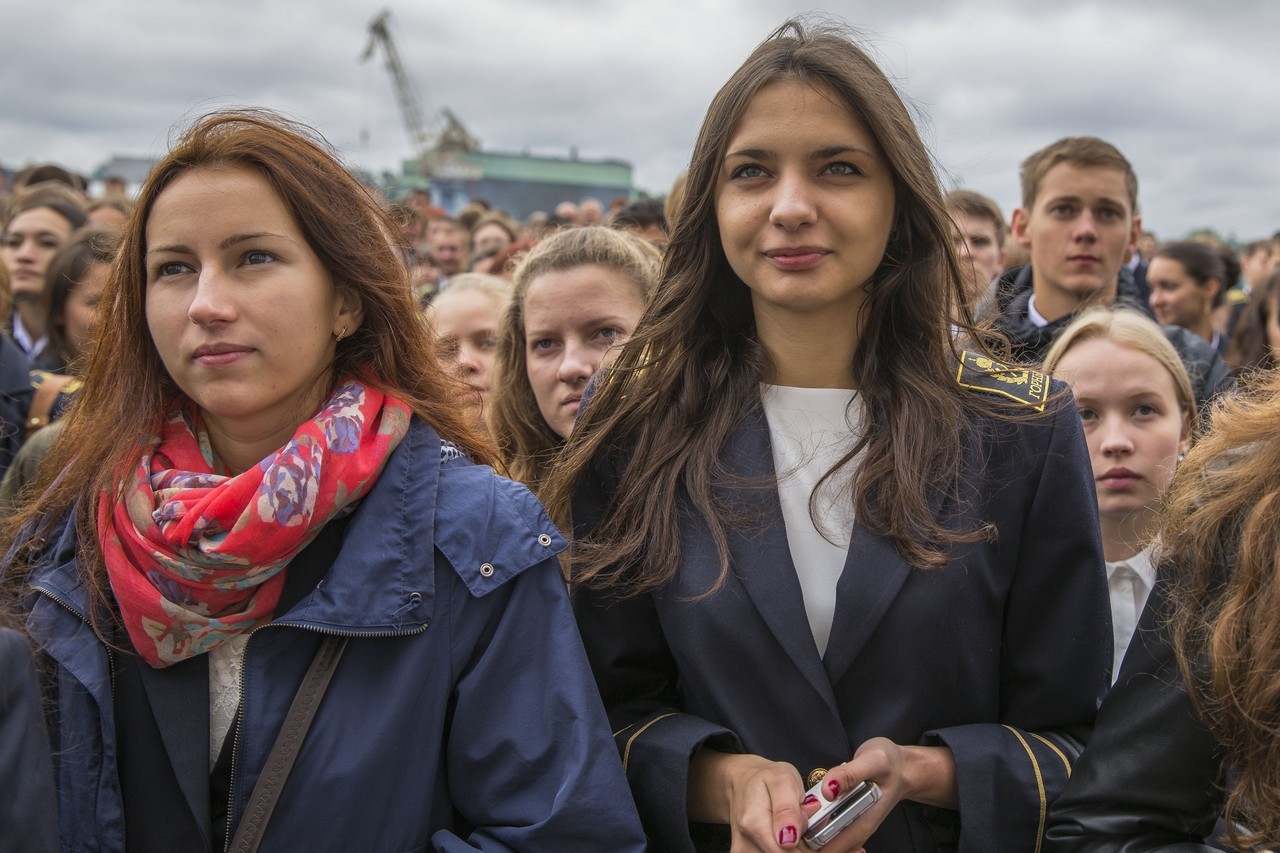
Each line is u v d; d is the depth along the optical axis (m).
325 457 1.58
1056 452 1.75
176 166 1.63
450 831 1.66
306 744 1.52
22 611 1.62
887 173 1.74
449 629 1.63
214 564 1.51
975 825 1.61
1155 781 1.54
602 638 1.84
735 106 1.73
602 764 1.60
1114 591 2.52
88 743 1.51
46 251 5.06
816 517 1.73
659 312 1.91
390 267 1.76
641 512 1.81
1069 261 3.75
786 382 1.87
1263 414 1.54
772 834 1.51
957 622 1.68
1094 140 3.77
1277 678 1.38
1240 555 1.46
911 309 1.82
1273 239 10.00
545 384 2.63
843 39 1.75
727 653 1.70
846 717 1.69
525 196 67.44
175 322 1.59
